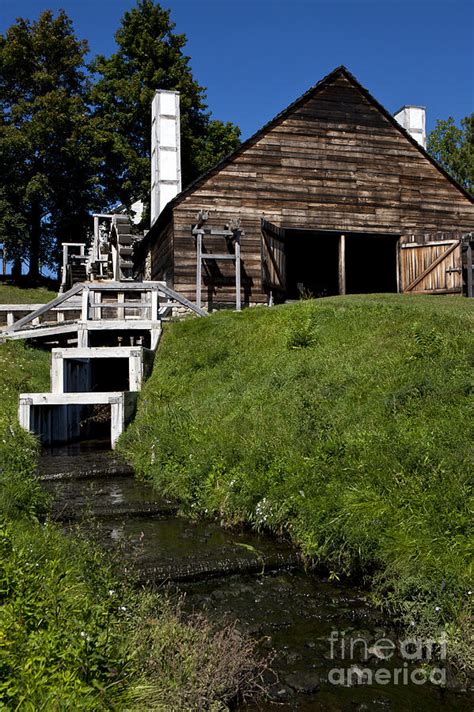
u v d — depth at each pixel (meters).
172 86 39.88
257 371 12.16
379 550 5.90
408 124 27.28
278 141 21.16
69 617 4.09
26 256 41.34
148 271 25.66
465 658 4.75
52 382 13.50
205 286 20.19
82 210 39.69
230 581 6.20
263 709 4.20
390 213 22.03
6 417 12.31
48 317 20.48
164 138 25.23
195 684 4.08
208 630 4.88
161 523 7.80
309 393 9.99
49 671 3.50
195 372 13.38
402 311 13.09
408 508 6.27
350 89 21.86
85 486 9.41
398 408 8.55
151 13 39.91
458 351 10.05
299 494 7.09
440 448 7.12
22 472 8.20
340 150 21.69
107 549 6.61
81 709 3.32
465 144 46.22
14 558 4.75
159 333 15.16
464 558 5.48
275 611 5.53
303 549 6.59
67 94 38.81
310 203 21.31
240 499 7.69
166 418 11.38
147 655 4.20
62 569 5.11
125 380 18.94
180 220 20.17
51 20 39.06
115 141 38.53
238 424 9.65
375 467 7.03
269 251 19.64
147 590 5.68
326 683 4.48
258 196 20.86
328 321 13.52
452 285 20.19
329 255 28.39
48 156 37.41
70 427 14.30
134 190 39.72
